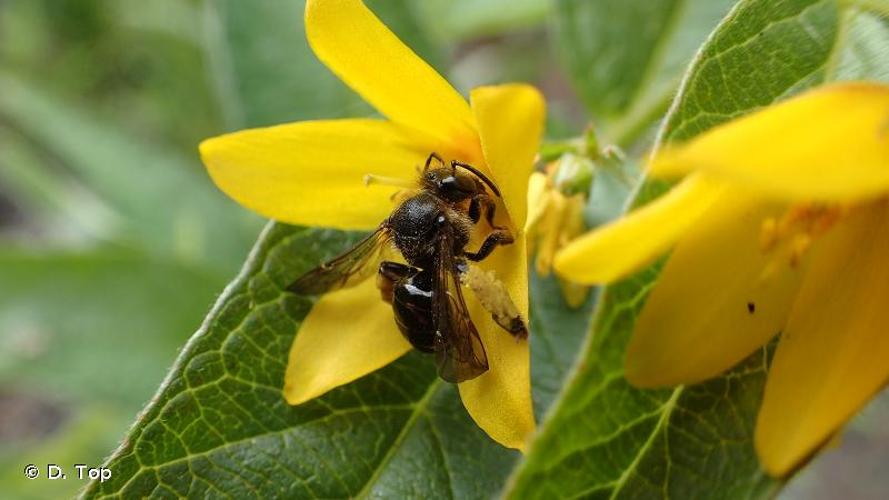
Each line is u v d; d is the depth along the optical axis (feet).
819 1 0.19
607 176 0.25
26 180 0.46
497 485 0.21
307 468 0.21
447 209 0.22
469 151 0.22
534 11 0.37
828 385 0.17
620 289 0.18
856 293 0.18
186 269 0.34
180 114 0.49
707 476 0.19
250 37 0.30
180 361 0.21
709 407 0.19
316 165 0.22
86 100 0.52
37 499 0.36
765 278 0.18
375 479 0.21
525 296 0.20
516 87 0.17
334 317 0.22
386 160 0.22
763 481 0.18
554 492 0.18
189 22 0.48
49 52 0.53
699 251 0.18
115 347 0.34
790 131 0.15
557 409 0.18
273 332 0.21
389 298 0.22
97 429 0.37
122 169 0.41
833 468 0.44
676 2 0.30
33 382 0.34
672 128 0.19
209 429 0.21
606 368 0.18
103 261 0.34
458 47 0.54
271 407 0.21
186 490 0.20
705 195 0.17
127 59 0.53
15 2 0.54
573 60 0.30
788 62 0.19
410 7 0.29
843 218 0.18
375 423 0.22
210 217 0.40
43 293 0.34
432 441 0.22
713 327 0.18
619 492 0.18
